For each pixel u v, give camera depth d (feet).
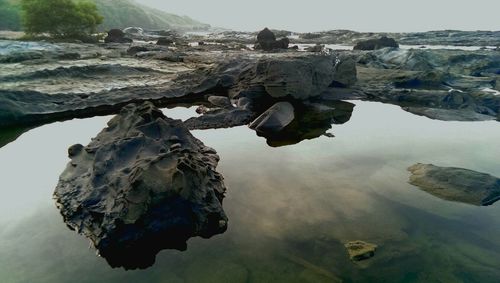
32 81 81.35
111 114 73.51
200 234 31.76
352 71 94.07
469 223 34.17
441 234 32.40
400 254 29.45
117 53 144.15
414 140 59.77
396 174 45.42
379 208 36.78
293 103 79.87
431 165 45.52
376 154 53.01
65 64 103.71
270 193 39.75
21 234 31.22
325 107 77.87
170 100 83.30
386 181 43.27
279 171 46.09
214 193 35.37
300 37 350.84
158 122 43.86
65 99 72.08
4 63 100.68
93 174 35.19
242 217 34.71
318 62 85.56
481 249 30.30
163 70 107.14
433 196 39.37
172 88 84.89
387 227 33.32
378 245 30.60
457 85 96.73
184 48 183.62
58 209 35.06
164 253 29.32
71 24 195.52
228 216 34.83
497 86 93.86
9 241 30.25
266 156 51.57
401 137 61.41
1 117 62.64
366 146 56.59
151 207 30.22
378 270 27.48
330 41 307.37
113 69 97.09
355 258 28.60
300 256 28.96
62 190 36.58
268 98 80.23
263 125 63.72
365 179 43.93
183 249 29.84
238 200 38.01
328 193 40.01
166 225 30.78
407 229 33.14
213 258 28.60
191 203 32.07
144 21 490.49
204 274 26.71
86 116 71.87
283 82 75.92
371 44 197.57
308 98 84.17
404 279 26.61
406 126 68.08
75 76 89.40
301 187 41.42
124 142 38.58
